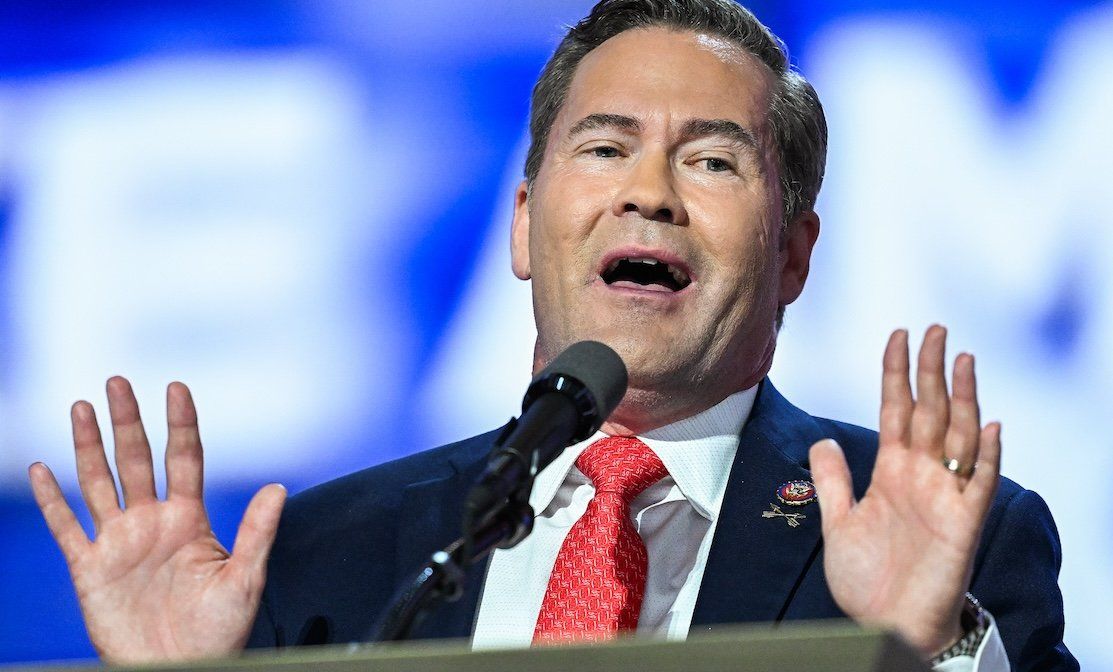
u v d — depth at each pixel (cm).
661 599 748
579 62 866
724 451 802
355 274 1226
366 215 1232
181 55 1264
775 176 837
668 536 770
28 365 1241
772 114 843
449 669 440
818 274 1164
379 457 1202
